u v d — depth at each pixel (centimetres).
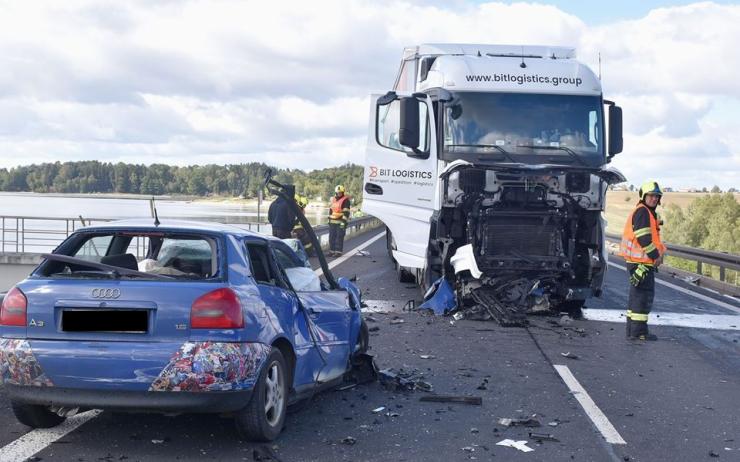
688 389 785
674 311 1364
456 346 982
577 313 1270
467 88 1244
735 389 790
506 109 1240
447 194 1175
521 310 1201
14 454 523
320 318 643
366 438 585
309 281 662
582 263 1238
